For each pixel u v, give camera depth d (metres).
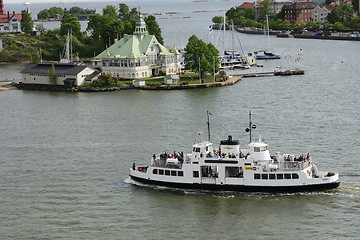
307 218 115.06
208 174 131.50
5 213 120.88
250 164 128.00
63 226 114.31
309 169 128.38
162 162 135.12
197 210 121.12
